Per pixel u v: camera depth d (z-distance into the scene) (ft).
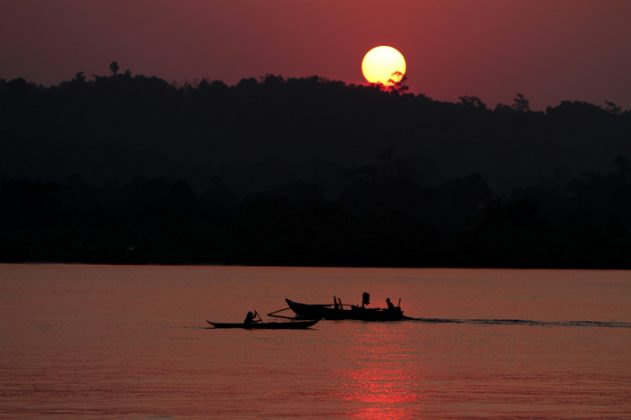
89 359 497.05
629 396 413.59
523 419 373.61
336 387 429.38
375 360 502.79
